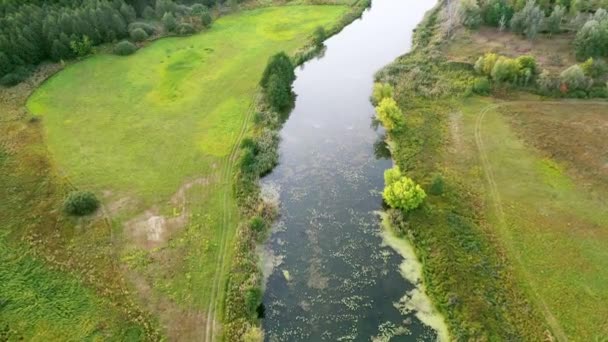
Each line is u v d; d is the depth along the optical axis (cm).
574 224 4538
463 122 6088
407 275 4294
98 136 5994
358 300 4109
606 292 3903
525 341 3578
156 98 6831
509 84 6650
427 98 6638
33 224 4678
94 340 3684
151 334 3728
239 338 3709
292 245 4669
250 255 4406
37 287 4088
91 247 4462
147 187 5191
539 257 4234
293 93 7262
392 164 5694
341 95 7188
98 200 4972
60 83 7156
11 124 6162
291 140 6194
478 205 4812
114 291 4053
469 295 3931
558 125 5881
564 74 6400
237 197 5041
